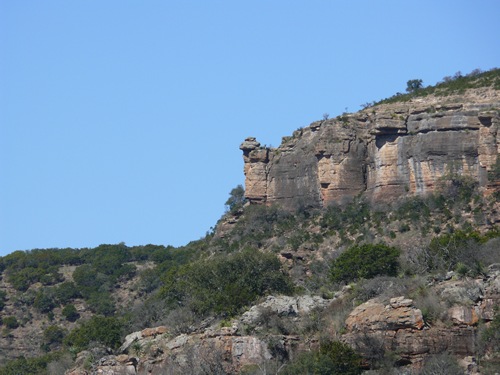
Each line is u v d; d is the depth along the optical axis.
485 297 190.62
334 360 188.50
